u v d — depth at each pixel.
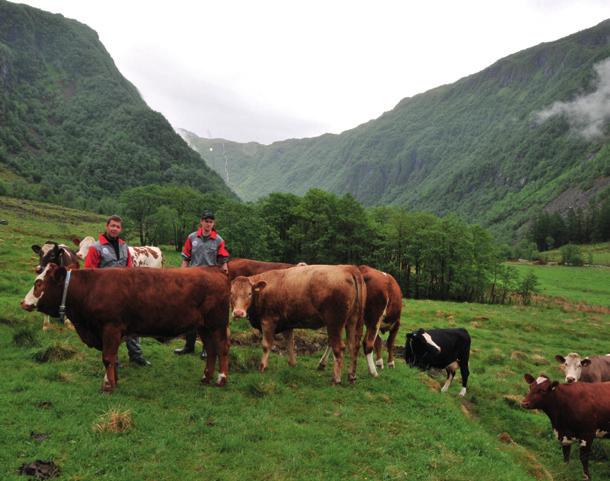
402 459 7.54
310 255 77.06
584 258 144.25
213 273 9.38
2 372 8.90
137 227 92.81
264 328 10.78
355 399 9.77
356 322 10.68
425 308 37.28
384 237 77.62
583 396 10.32
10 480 5.60
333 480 6.55
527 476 8.19
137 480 6.01
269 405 8.74
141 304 8.57
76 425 7.09
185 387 9.18
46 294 8.34
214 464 6.62
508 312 43.47
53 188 191.38
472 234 77.75
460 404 12.30
